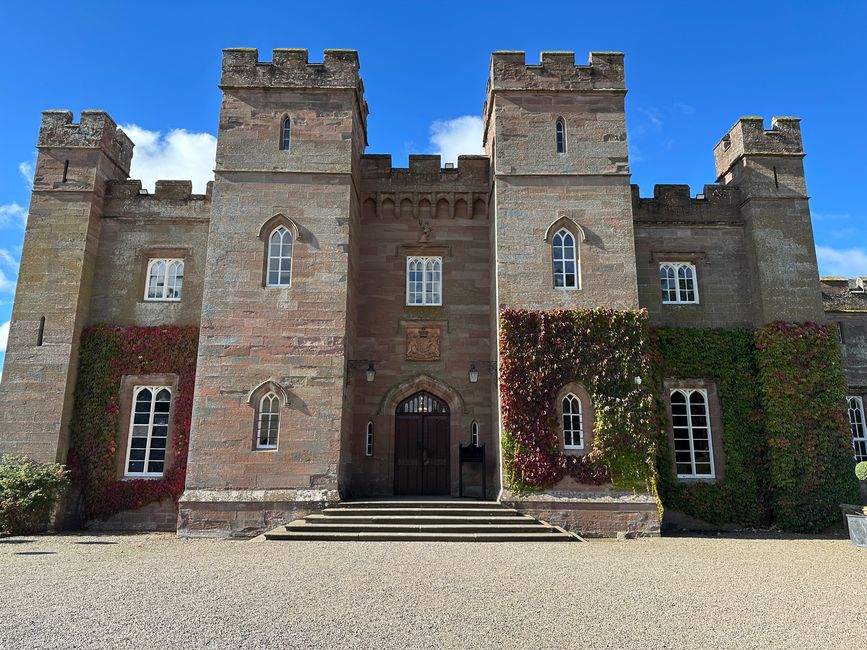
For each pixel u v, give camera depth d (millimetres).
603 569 11453
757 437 19500
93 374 19375
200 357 17641
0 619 7754
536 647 6953
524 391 17469
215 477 16984
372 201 21422
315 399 17516
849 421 19828
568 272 18656
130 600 8680
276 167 18953
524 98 19656
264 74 19484
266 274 18406
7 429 18562
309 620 7762
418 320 20547
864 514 16000
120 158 21938
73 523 18531
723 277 20766
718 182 22859
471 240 21281
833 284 22578
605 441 17219
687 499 19031
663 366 19906
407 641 7059
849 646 7117
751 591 9773
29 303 19406
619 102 19672
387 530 15430
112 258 20375
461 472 18969
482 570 11102
